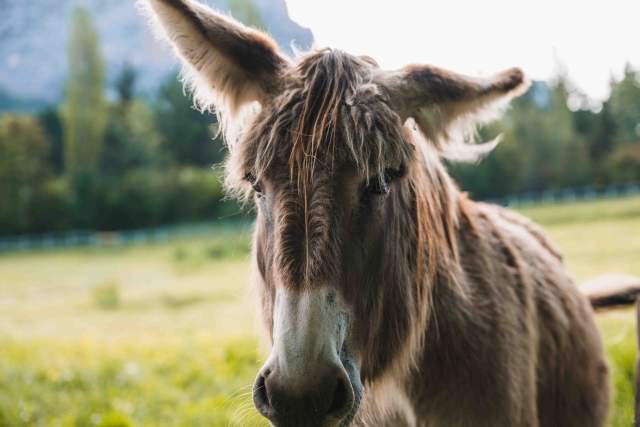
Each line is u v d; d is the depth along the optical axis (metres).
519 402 2.84
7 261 37.94
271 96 2.43
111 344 11.28
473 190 43.41
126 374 7.66
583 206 32.06
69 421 5.84
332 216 2.12
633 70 55.53
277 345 2.06
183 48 2.58
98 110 59.50
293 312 2.05
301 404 1.99
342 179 2.16
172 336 12.69
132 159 58.28
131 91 69.75
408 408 2.88
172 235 44.28
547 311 3.33
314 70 2.37
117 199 50.41
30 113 67.50
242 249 31.69
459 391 2.79
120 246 42.00
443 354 2.80
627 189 40.56
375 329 2.45
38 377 7.70
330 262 2.08
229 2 39.81
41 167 56.72
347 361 2.21
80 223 50.47
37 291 25.11
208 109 2.81
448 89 2.52
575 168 46.31
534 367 3.04
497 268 3.11
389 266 2.48
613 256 14.35
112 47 171.12
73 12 61.22
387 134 2.27
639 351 3.54
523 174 45.28
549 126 47.59
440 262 2.85
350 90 2.31
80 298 22.62
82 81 59.75
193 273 27.25
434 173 2.95
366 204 2.25
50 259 37.75
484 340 2.82
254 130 2.33
